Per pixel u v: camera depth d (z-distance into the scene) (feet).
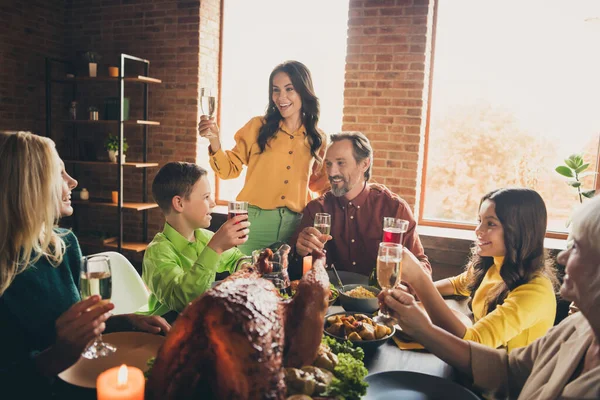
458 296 6.24
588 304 2.64
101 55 15.48
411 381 3.50
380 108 12.23
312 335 2.91
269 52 14.33
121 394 2.75
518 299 4.63
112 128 15.57
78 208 16.35
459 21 12.30
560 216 12.01
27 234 3.65
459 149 12.73
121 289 6.38
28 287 3.90
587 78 11.46
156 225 15.30
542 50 11.75
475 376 3.63
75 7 15.64
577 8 11.35
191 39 14.28
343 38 13.24
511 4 11.89
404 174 12.18
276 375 2.43
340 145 6.93
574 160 9.91
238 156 8.93
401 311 3.84
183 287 4.87
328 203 7.48
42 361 3.07
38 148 3.67
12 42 14.29
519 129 12.17
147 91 14.79
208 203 5.85
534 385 3.13
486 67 12.26
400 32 11.87
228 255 6.73
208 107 8.04
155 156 15.11
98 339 3.68
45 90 15.39
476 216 12.78
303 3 13.64
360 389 2.98
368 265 7.38
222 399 2.48
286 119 8.61
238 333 2.40
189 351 2.54
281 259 5.39
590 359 2.80
